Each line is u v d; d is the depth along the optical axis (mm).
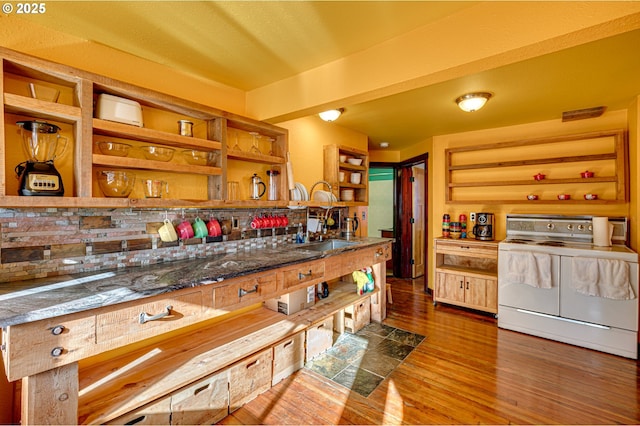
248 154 2240
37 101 1314
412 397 1968
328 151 3262
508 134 3654
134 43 1729
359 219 3896
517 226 3488
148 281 1473
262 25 1566
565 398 1968
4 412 1463
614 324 2553
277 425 1710
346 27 1590
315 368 2305
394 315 3477
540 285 2842
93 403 1325
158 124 1934
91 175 1471
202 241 2137
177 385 1480
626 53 1867
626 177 2926
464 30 1463
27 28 1492
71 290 1315
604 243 2842
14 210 1426
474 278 3504
